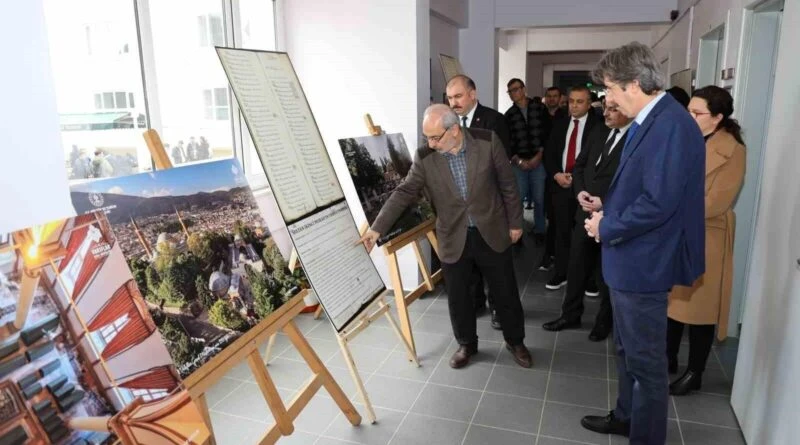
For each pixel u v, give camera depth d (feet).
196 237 5.26
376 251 12.68
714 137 7.10
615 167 8.39
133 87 8.23
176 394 3.80
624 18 19.58
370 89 12.01
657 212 5.12
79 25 7.16
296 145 7.04
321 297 6.72
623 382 6.73
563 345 9.68
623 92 5.36
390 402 7.91
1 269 2.93
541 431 7.10
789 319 5.46
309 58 12.29
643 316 5.59
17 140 4.49
